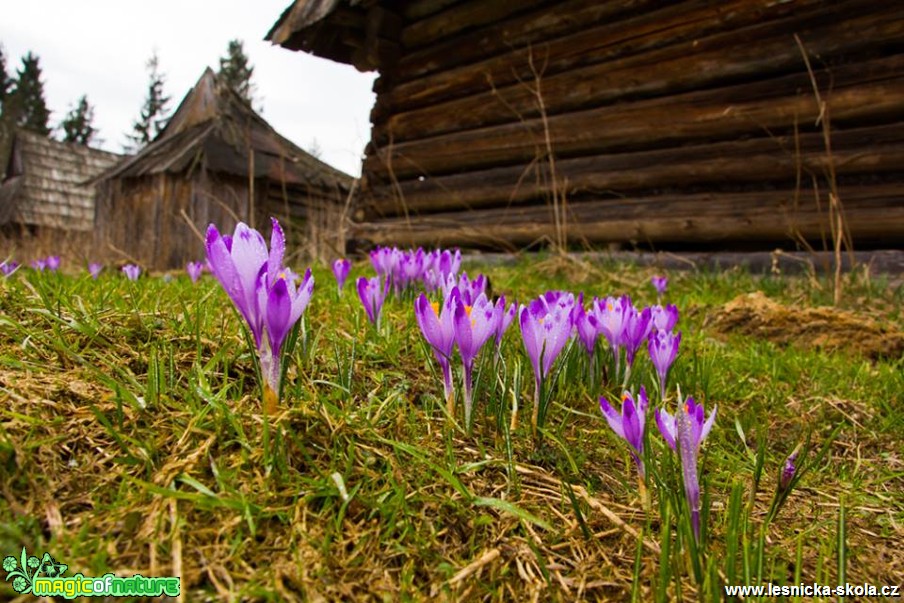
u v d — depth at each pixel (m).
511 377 0.61
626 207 1.90
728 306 1.17
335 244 2.51
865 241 1.60
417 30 2.40
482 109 2.21
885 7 1.46
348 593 0.33
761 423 0.71
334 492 0.38
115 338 0.54
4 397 0.41
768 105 1.62
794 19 1.58
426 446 0.48
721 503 0.49
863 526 0.49
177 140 5.18
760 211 1.66
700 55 1.73
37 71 21.27
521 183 2.12
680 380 0.72
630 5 1.87
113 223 4.96
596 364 0.64
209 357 0.54
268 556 0.34
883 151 1.47
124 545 0.33
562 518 0.43
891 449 0.67
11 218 7.62
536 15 2.08
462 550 0.39
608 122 1.91
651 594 0.37
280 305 0.40
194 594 0.31
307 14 2.36
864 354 1.03
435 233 2.35
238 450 0.41
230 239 0.42
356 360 0.62
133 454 0.39
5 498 0.34
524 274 1.74
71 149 8.86
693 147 1.77
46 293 0.60
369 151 2.60
